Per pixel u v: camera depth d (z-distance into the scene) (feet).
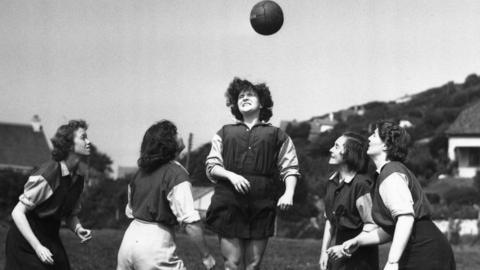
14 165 281.13
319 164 175.83
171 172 23.25
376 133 23.48
